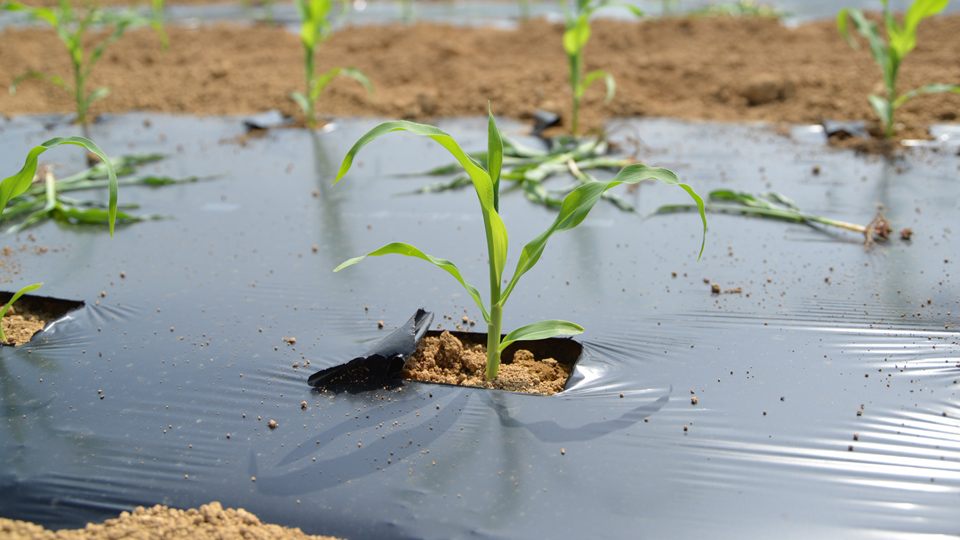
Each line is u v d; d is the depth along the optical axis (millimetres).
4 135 5773
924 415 2090
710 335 2588
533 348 2607
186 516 1782
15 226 3770
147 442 2064
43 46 8711
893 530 1692
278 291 3049
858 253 3270
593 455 1969
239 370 2432
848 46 7473
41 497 1860
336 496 1843
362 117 6402
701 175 4516
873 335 2543
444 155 5207
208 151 5367
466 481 1884
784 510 1762
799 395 2209
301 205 4176
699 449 1981
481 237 3643
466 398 2256
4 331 2734
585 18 5160
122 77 7508
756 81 6207
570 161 4664
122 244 3602
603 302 2875
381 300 2941
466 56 7832
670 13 10469
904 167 4473
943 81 5945
